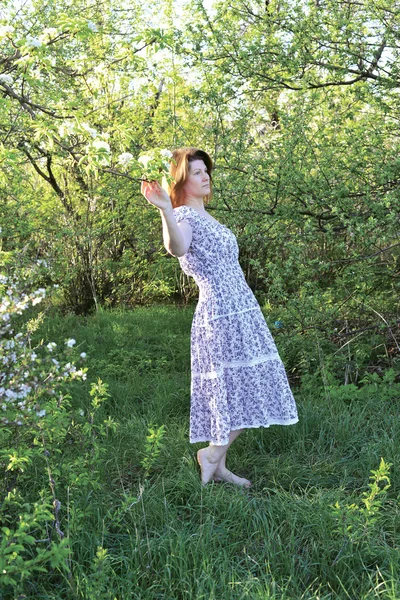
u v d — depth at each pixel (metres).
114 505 3.00
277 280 5.01
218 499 3.00
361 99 5.66
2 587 2.25
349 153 5.34
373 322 5.55
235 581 2.41
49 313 7.77
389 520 2.87
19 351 2.56
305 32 5.63
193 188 3.38
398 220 4.80
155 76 7.73
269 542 2.61
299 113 5.43
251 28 6.20
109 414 4.34
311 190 5.22
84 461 2.95
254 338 3.32
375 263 5.33
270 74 5.97
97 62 5.56
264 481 3.39
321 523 2.73
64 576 2.32
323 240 5.71
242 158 5.69
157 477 3.32
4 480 2.70
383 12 5.66
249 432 3.82
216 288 3.27
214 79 6.09
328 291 5.41
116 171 3.08
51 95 5.10
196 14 6.04
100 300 8.59
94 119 6.90
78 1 7.51
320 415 4.00
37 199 7.89
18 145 5.19
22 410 2.49
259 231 5.52
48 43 3.09
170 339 6.29
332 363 5.01
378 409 4.18
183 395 4.55
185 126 7.58
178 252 3.14
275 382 3.37
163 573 2.46
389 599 2.31
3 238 6.80
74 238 8.17
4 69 3.74
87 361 5.50
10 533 2.05
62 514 2.79
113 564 2.52
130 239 8.86
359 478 3.38
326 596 2.35
